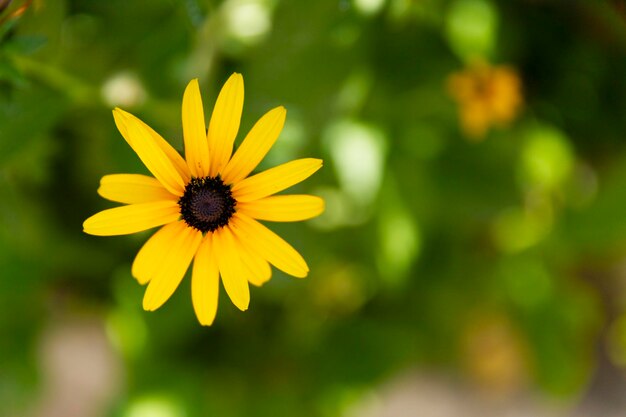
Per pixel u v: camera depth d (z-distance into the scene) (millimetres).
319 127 553
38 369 690
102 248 638
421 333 731
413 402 930
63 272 660
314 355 717
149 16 548
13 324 672
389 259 628
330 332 719
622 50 608
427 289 687
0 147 505
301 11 528
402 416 931
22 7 465
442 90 602
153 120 539
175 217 454
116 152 544
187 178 453
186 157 448
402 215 621
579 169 656
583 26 601
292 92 542
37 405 720
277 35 533
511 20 600
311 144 565
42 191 603
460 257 673
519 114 626
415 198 620
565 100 628
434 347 752
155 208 450
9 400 676
